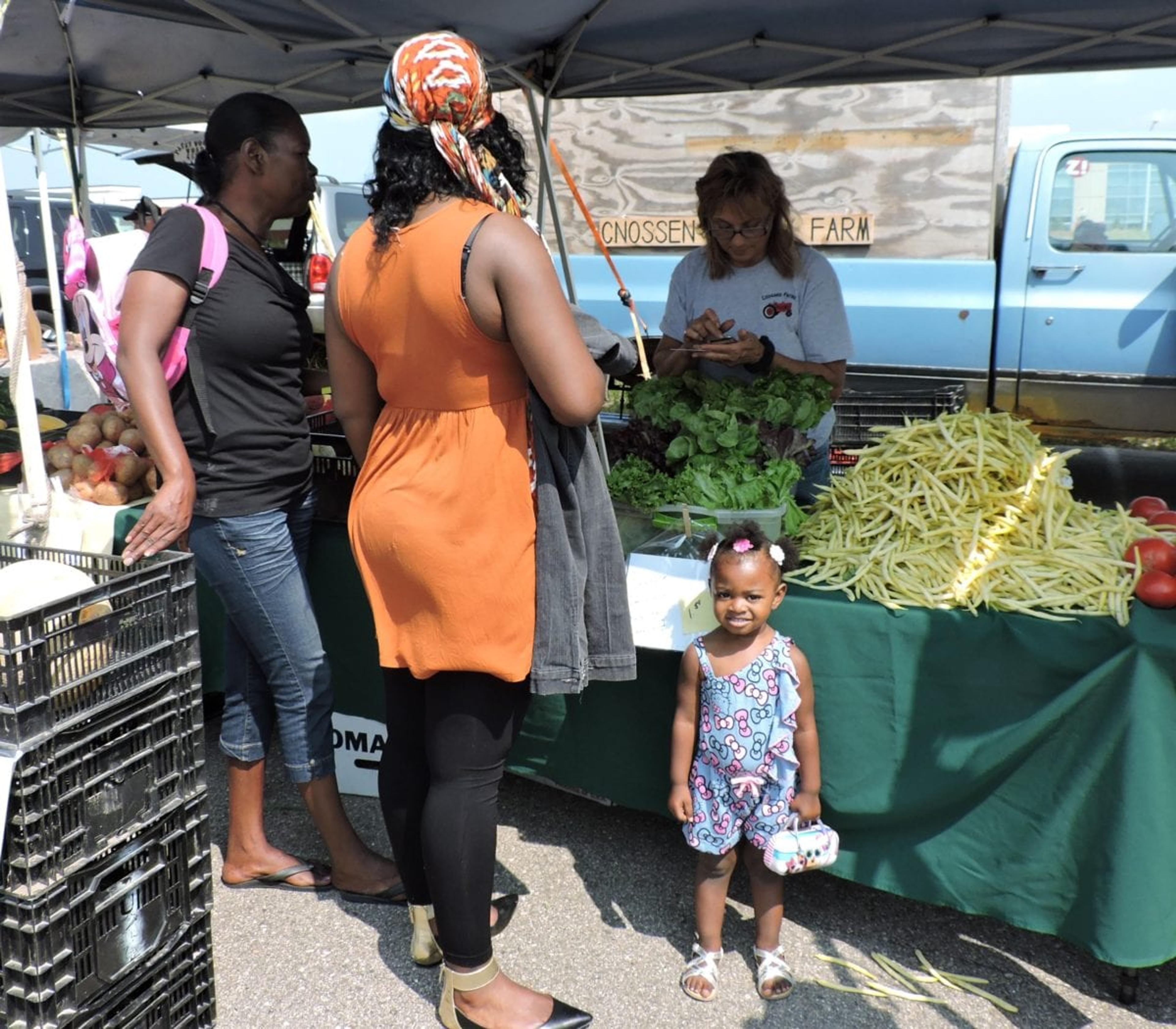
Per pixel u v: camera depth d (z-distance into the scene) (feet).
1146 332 18.51
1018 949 7.82
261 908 8.41
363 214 27.76
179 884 6.38
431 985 7.52
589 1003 7.30
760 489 7.66
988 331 19.19
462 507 5.94
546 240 21.99
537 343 5.61
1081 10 10.30
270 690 8.46
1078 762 6.69
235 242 7.38
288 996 7.39
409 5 9.10
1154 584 6.50
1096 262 18.60
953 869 7.29
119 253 9.47
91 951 5.79
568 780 8.77
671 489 7.71
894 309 19.56
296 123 7.48
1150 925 6.56
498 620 6.07
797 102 19.99
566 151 21.53
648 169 21.16
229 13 9.59
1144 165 18.34
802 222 20.27
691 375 9.26
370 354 6.23
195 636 6.24
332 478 8.91
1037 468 7.63
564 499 6.19
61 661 5.42
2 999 5.65
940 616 6.94
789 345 10.51
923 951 7.81
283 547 7.83
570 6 9.79
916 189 19.67
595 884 8.70
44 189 19.38
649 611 7.49
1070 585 6.93
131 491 9.56
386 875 8.45
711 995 7.34
